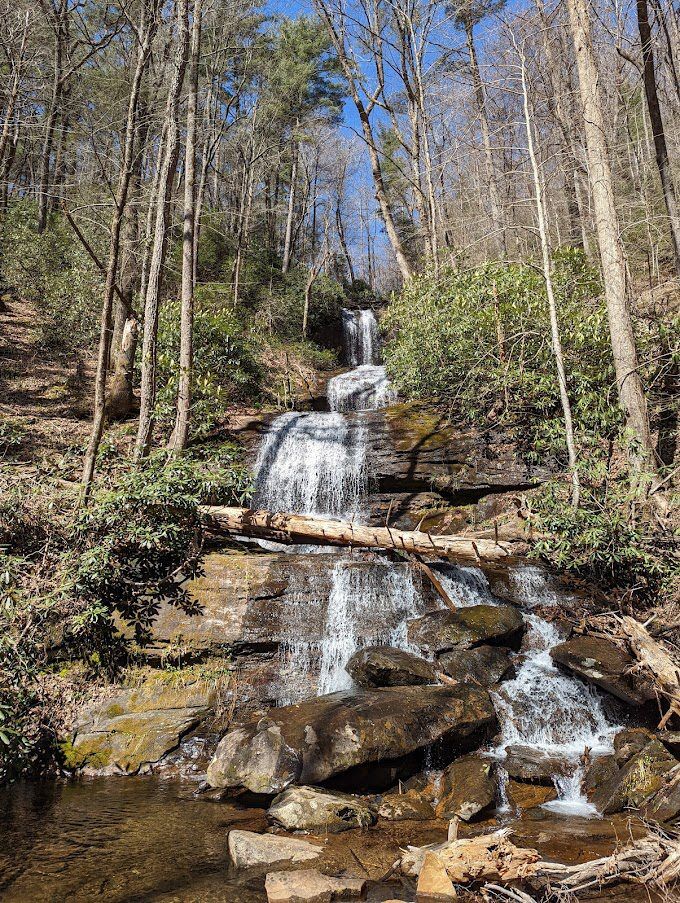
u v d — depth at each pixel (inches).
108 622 296.5
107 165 584.4
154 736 265.1
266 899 157.0
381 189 744.3
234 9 820.0
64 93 735.1
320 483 491.5
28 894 159.8
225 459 420.5
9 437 410.6
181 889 162.4
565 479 419.8
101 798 228.8
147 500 317.4
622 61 554.3
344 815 203.6
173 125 456.1
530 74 410.0
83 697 276.1
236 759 231.6
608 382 444.5
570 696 276.1
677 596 311.0
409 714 238.5
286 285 1056.2
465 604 339.6
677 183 575.8
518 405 476.1
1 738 225.6
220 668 296.5
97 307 626.5
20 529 312.7
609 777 227.1
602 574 335.3
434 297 560.7
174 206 694.5
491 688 277.1
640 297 555.2
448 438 484.4
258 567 332.5
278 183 1569.9
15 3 609.3
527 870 160.9
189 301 455.5
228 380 634.2
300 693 294.4
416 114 762.8
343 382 755.4
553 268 488.1
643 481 340.2
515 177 499.8
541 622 321.1
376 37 732.7
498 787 221.8
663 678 255.0
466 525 432.1
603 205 406.6
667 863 159.3
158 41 522.3
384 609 327.0
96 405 343.3
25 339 655.8
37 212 841.5
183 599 314.3
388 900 154.2
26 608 267.9
